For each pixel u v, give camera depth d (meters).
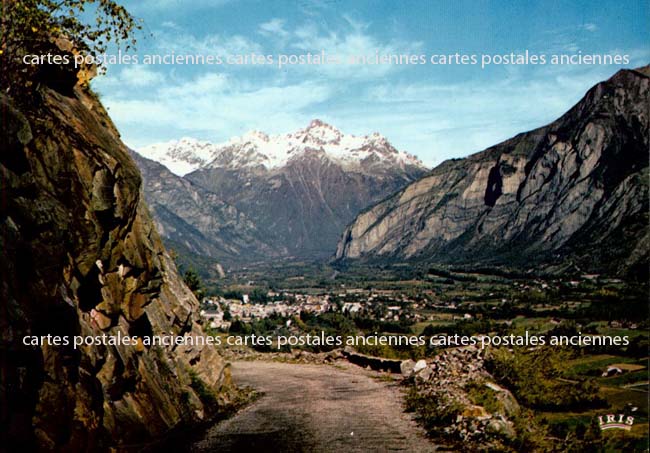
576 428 14.96
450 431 16.84
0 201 9.88
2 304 9.24
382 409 22.22
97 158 14.28
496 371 23.92
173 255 30.36
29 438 9.59
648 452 12.73
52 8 13.27
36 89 13.48
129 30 14.32
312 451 15.53
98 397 12.30
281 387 32.78
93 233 13.23
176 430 16.48
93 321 13.97
